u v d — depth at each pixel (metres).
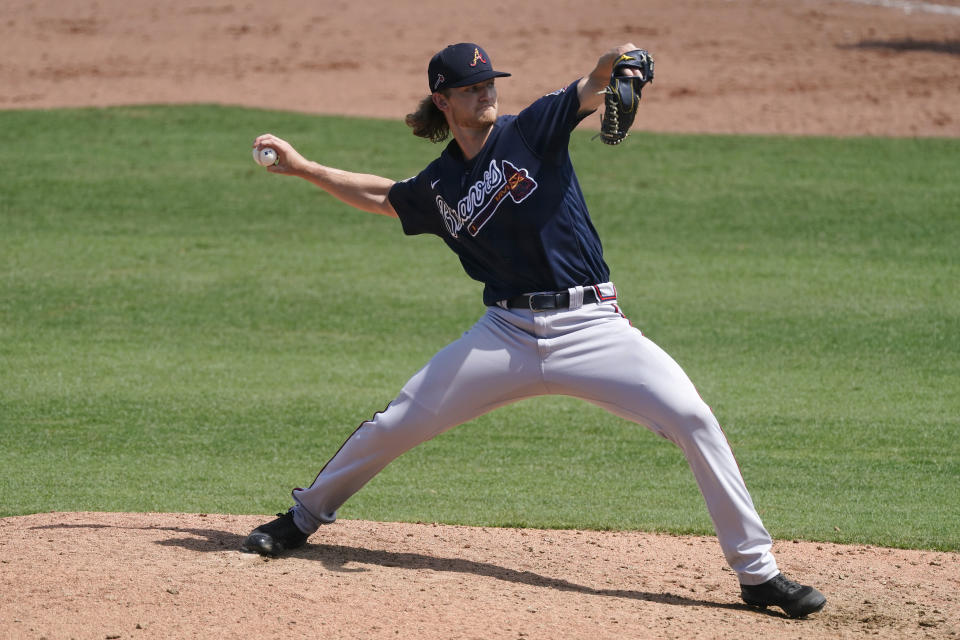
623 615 15.10
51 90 78.25
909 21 103.62
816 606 15.55
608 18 105.25
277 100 75.94
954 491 24.72
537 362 15.91
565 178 15.63
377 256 49.41
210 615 14.20
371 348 37.91
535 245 15.52
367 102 75.19
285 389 33.31
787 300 43.22
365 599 14.98
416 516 22.53
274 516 20.30
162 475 25.41
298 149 63.41
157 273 46.31
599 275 16.00
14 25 103.06
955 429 29.69
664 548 19.77
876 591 17.25
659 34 97.25
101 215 54.09
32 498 23.36
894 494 24.48
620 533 21.02
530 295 15.77
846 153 63.53
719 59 87.12
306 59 88.94
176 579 15.38
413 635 13.84
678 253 49.41
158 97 76.31
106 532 17.89
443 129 16.69
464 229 16.03
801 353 37.28
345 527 19.30
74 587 14.91
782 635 14.80
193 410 31.06
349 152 62.97
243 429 29.44
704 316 41.38
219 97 76.56
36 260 47.56
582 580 16.98
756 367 35.78
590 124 71.38
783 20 104.19
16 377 33.94
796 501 23.92
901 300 43.09
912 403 32.09
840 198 56.34
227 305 42.59
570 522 22.09
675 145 65.81
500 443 28.91
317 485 16.81
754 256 48.94
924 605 16.55
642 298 43.44
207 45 94.44
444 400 16.14
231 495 23.88
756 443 28.50
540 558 18.16
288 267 47.50
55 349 37.09
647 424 15.83
